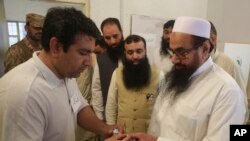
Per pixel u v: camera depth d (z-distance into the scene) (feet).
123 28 8.96
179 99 3.75
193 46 3.41
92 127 3.66
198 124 3.41
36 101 2.50
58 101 2.81
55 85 2.79
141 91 4.92
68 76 2.86
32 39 5.77
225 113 3.18
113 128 3.63
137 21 9.05
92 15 8.37
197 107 3.45
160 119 3.98
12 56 5.70
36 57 2.75
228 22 7.82
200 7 9.93
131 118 4.94
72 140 3.17
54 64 2.74
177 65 3.66
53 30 2.50
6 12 7.35
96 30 2.66
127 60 5.06
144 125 4.90
